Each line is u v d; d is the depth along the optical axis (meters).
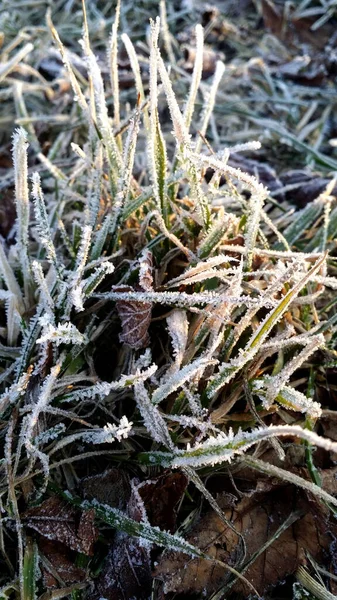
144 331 0.20
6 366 0.22
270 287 0.18
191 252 0.21
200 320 0.20
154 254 0.22
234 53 0.44
